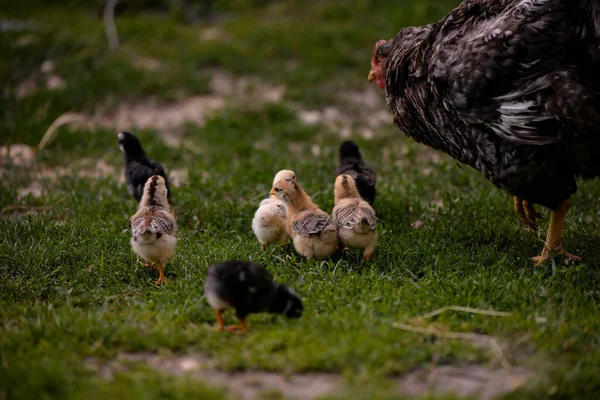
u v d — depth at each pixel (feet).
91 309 25.34
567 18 25.18
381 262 29.37
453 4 69.15
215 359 21.25
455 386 19.97
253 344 21.72
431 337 22.45
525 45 25.50
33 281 27.84
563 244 31.19
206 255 29.84
